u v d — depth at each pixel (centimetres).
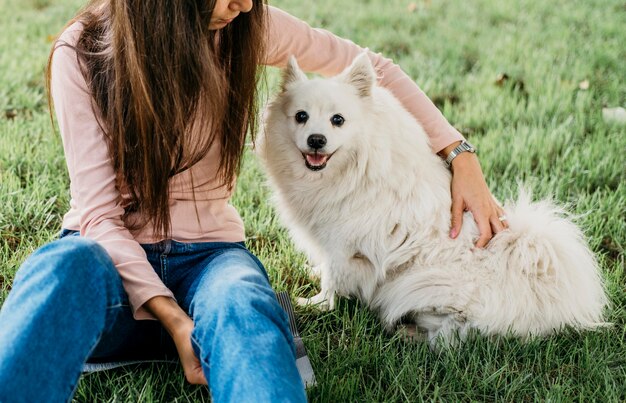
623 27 652
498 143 409
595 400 209
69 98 188
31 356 139
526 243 246
